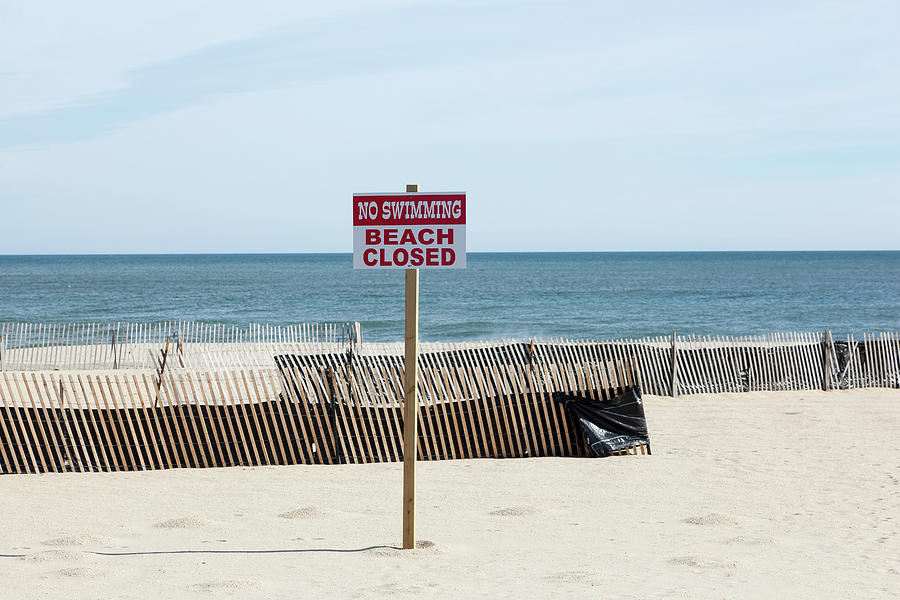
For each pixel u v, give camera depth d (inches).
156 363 929.5
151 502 421.1
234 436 516.4
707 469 503.2
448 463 522.3
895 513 396.5
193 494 439.8
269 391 725.3
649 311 2388.0
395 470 503.2
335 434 525.3
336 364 550.3
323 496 436.5
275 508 409.1
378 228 309.6
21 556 313.6
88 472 496.1
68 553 310.2
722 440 597.9
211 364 924.0
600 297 3031.5
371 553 318.7
